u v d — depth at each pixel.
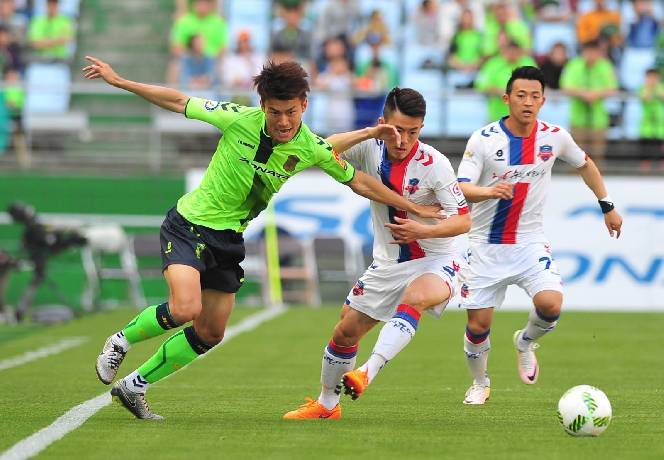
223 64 78.00
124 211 70.75
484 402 31.17
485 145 32.06
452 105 74.50
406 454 22.14
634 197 65.44
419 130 26.12
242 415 28.16
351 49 78.88
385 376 37.94
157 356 26.45
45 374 37.88
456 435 24.78
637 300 64.06
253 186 25.53
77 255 68.38
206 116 25.41
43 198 70.75
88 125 75.31
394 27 82.56
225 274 25.92
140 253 65.75
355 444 23.38
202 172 71.19
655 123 71.94
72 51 83.44
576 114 71.56
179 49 78.75
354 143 25.75
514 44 72.06
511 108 31.72
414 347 47.31
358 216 67.12
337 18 79.50
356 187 26.02
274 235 67.25
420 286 26.47
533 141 31.94
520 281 32.03
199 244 25.34
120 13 87.00
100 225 69.38
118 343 25.97
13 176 70.81
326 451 22.45
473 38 77.00
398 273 27.25
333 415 27.77
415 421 27.20
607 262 64.44
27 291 58.50
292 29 77.69
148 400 31.34
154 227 70.69
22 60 80.44
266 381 36.28
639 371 39.62
